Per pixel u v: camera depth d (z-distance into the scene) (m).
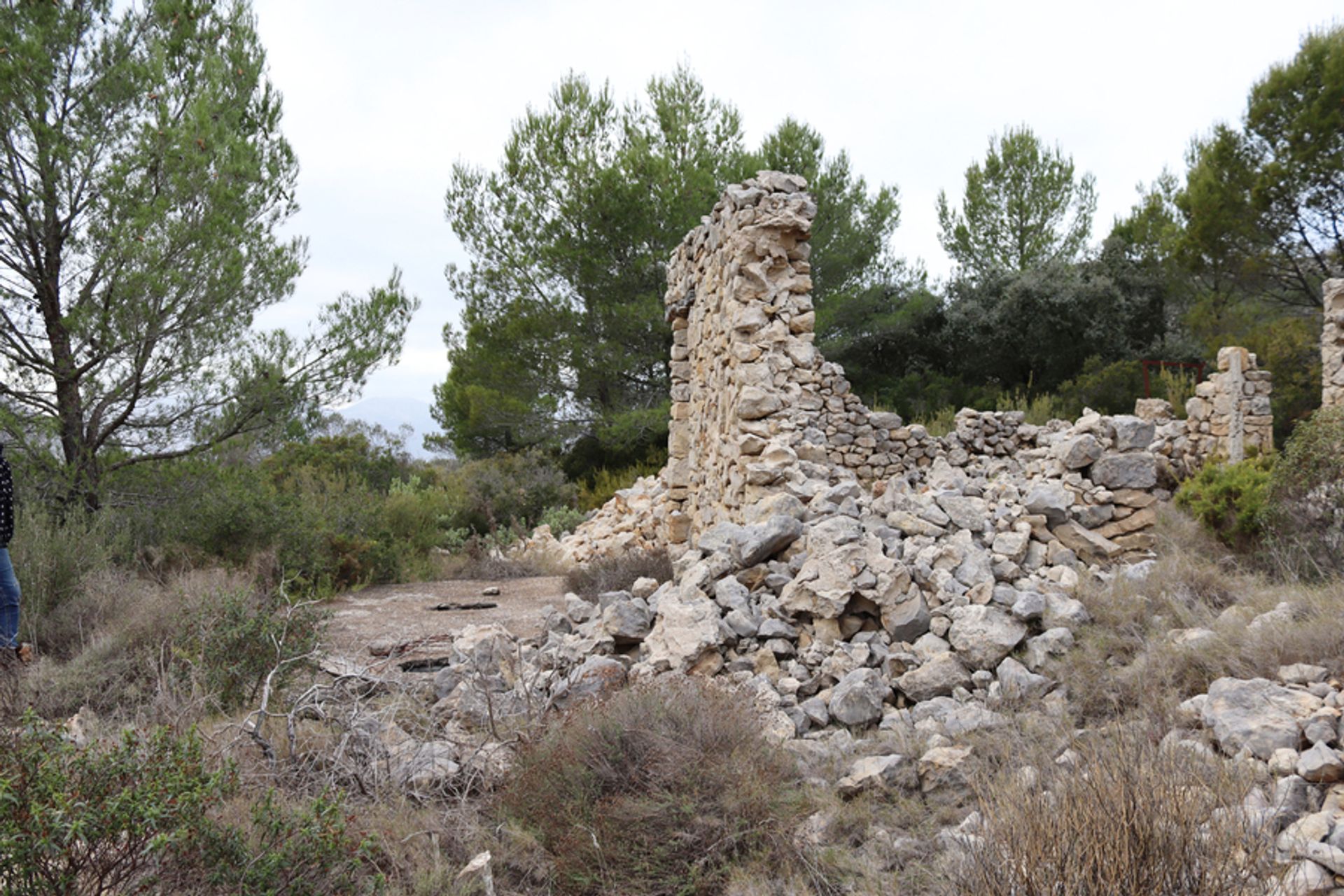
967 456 13.41
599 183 18.95
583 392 20.33
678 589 5.42
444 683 4.96
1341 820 2.65
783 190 8.78
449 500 15.95
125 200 8.58
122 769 2.56
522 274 19.77
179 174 8.65
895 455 13.20
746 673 4.65
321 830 2.75
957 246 27.59
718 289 9.79
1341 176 18.17
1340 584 4.76
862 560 5.01
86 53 8.92
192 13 9.72
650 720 3.58
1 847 2.21
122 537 7.86
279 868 2.61
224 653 4.70
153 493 9.12
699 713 3.64
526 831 3.38
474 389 19.98
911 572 5.05
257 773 3.52
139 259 8.48
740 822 3.14
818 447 8.31
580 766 3.44
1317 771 2.88
